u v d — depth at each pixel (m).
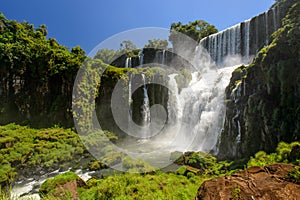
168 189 5.77
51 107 16.95
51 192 5.81
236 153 10.34
